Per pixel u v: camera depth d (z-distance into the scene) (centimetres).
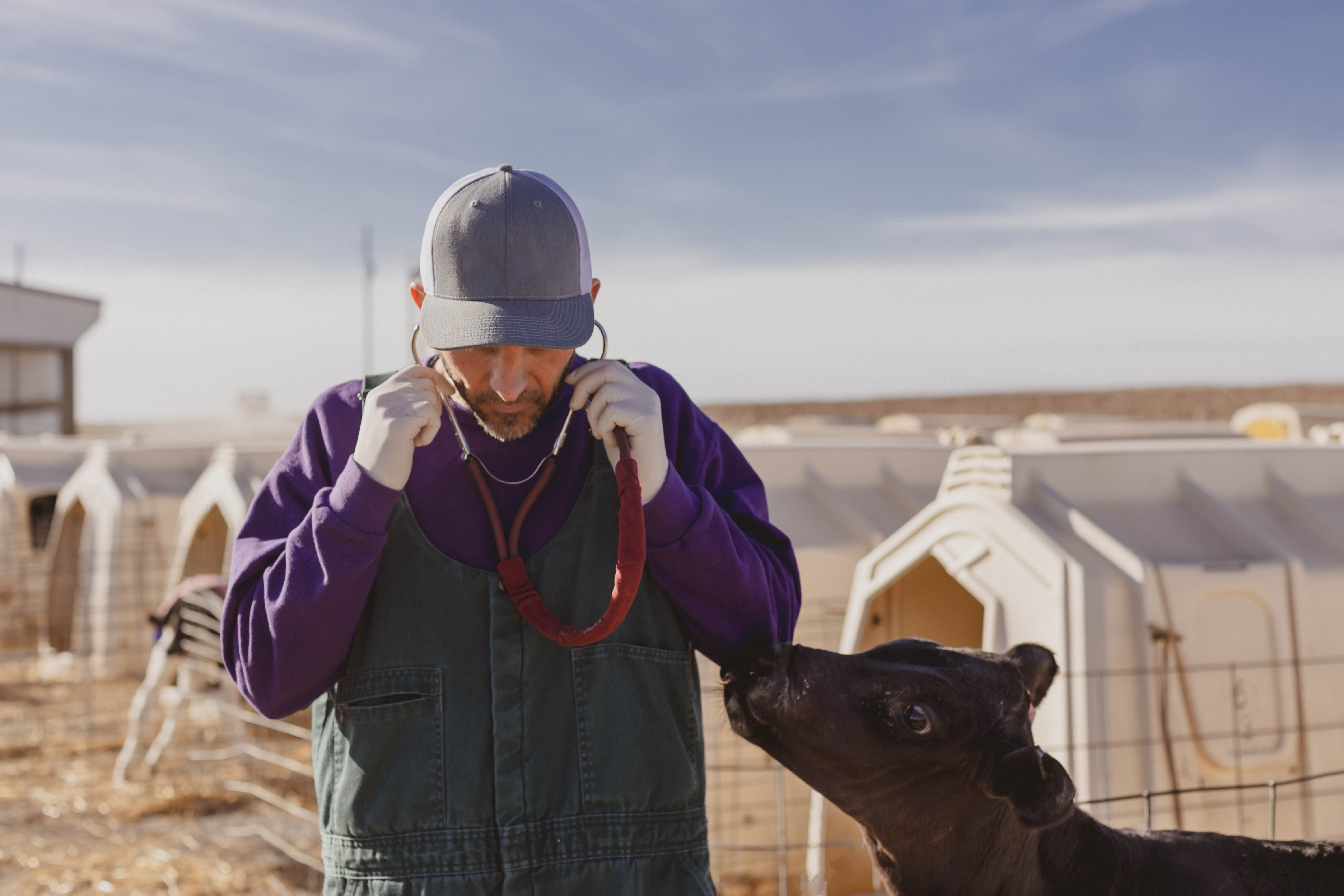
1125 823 383
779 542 208
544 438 193
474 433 191
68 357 2827
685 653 197
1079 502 443
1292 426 1253
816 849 448
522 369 175
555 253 173
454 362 177
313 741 200
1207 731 396
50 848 625
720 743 536
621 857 186
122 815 676
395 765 184
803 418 1764
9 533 1259
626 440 180
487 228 171
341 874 186
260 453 873
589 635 174
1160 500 462
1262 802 398
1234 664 406
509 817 182
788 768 214
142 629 1044
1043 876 226
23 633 1155
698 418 209
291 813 675
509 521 191
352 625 178
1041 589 410
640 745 190
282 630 174
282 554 182
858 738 204
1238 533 445
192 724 870
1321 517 464
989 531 434
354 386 199
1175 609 401
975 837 213
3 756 800
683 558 183
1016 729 207
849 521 633
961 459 470
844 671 206
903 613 509
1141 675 393
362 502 172
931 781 207
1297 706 412
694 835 193
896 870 222
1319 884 237
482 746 184
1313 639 421
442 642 187
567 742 187
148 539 1050
